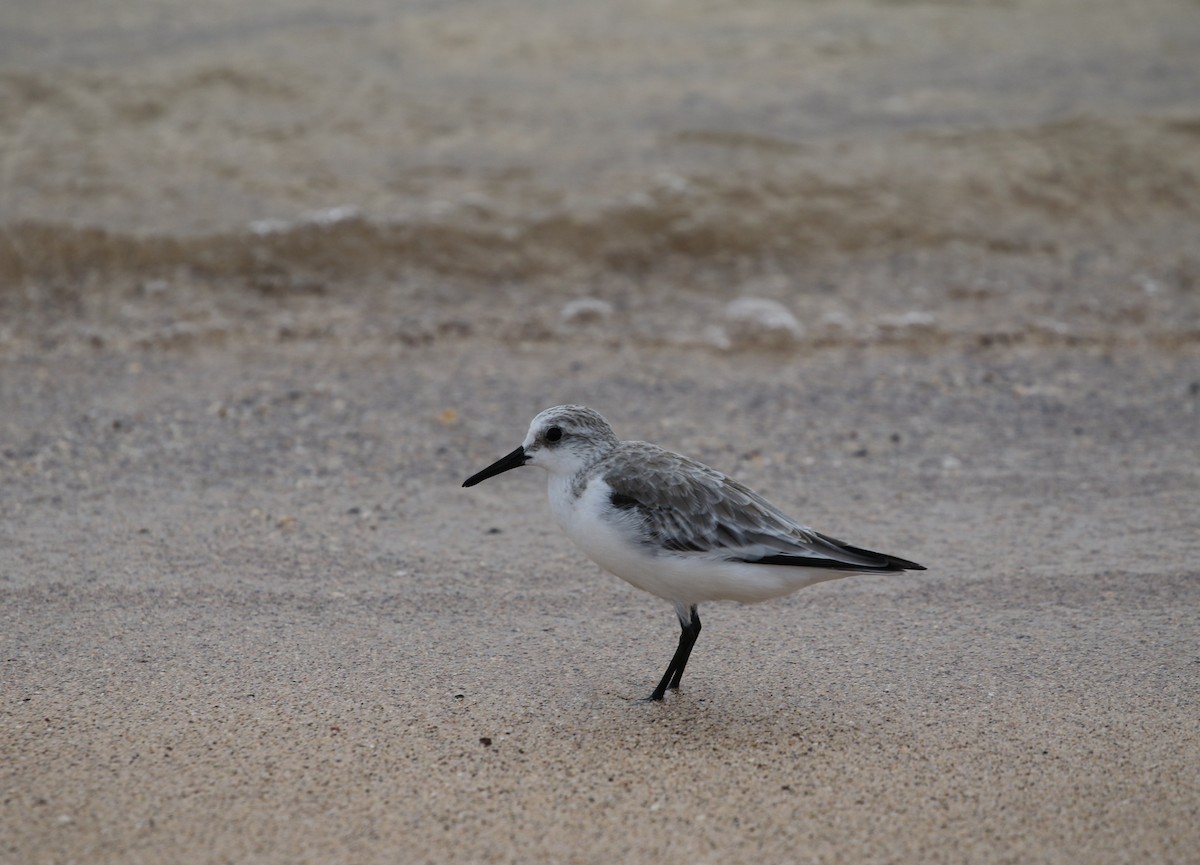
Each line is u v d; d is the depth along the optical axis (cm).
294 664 870
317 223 1683
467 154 1934
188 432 1306
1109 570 1029
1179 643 902
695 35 2538
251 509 1141
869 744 773
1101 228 1898
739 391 1456
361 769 739
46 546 1048
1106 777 732
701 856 660
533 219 1755
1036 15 2758
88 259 1641
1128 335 1616
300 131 1975
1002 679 854
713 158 1939
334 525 1116
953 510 1159
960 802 709
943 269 1778
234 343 1517
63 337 1516
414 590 997
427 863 652
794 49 2473
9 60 2148
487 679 856
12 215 1670
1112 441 1325
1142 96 2242
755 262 1766
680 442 1312
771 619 960
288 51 2266
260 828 680
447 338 1556
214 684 837
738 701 830
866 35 2572
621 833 681
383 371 1471
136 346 1501
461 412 1377
